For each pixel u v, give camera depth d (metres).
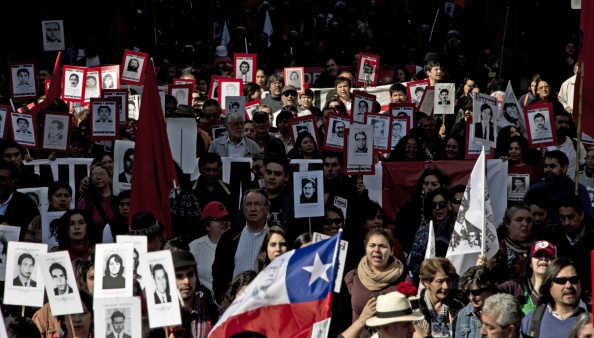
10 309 10.95
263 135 18.34
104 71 21.02
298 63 28.70
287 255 8.52
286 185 13.70
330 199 14.45
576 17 26.70
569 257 10.71
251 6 33.28
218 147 17.39
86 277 10.88
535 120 16.08
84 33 29.41
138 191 13.55
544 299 9.59
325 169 14.70
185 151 16.12
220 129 18.50
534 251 10.50
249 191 12.03
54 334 10.73
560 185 14.46
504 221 12.02
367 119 17.12
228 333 8.49
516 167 16.00
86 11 29.53
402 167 16.23
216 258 12.16
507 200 15.97
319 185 12.80
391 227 16.20
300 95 22.80
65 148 16.45
